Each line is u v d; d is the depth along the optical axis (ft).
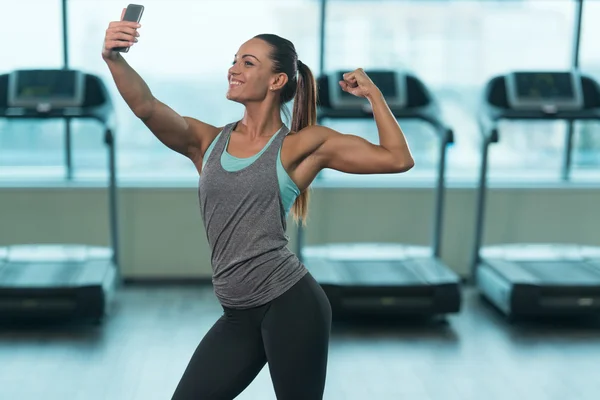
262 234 6.14
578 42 17.89
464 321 14.60
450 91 18.20
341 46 17.62
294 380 6.17
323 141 6.28
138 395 10.91
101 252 15.89
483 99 15.99
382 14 17.58
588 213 17.52
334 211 17.28
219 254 6.27
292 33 17.42
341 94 15.72
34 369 11.80
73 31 16.88
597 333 14.02
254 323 6.28
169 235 16.72
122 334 13.50
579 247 17.06
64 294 13.48
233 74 6.36
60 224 16.52
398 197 17.30
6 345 12.84
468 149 18.54
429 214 17.42
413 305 14.02
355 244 17.15
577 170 18.72
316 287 6.36
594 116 15.53
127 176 17.80
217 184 6.11
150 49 16.98
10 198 16.34
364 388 11.28
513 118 15.49
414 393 11.13
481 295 16.43
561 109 15.94
